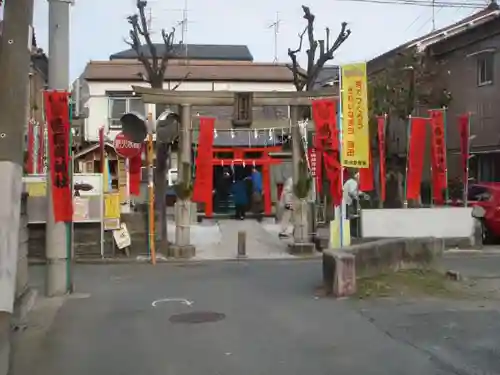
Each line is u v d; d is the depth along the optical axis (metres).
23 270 9.33
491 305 9.23
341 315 8.65
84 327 8.20
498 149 22.25
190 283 11.92
